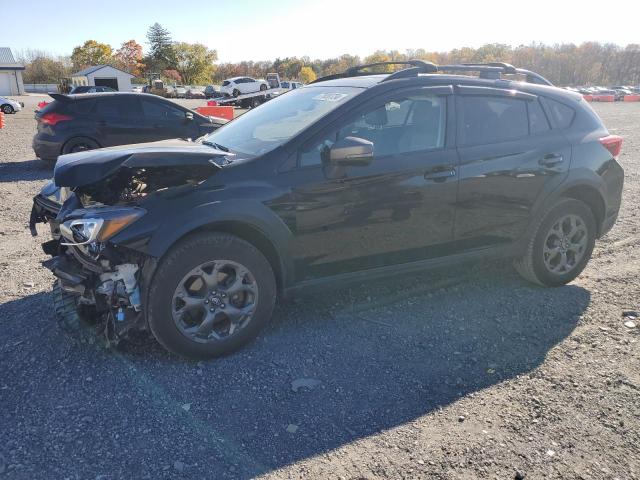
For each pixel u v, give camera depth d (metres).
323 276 3.63
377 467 2.46
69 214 3.13
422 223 3.83
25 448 2.54
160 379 3.13
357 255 3.68
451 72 4.74
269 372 3.23
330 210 3.49
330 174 3.45
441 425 2.76
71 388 3.03
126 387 3.05
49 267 3.22
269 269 3.40
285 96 4.54
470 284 4.61
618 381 3.16
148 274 3.09
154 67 93.25
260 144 3.66
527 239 4.32
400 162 3.69
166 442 2.61
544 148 4.25
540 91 4.43
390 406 2.92
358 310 4.09
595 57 101.75
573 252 4.55
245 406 2.90
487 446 2.60
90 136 10.44
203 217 3.13
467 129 4.01
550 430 2.72
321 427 2.74
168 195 3.17
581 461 2.50
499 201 4.08
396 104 3.79
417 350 3.51
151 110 10.99
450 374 3.24
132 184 3.43
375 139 3.69
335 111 3.60
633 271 4.93
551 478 2.39
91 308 3.45
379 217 3.66
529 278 4.52
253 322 3.42
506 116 4.20
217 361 3.34
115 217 2.99
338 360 3.38
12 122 24.44
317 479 2.38
